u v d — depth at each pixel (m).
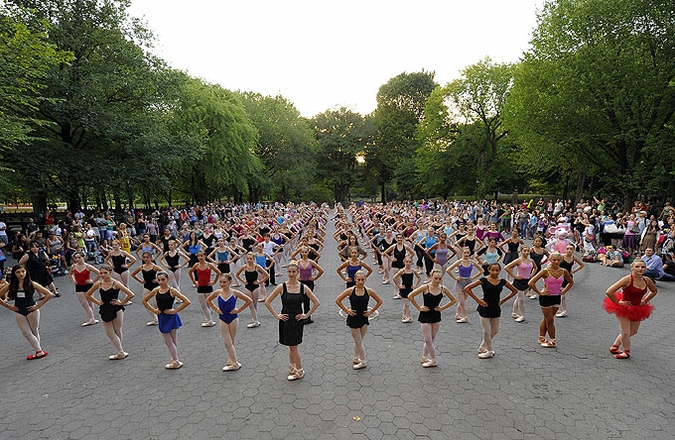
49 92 17.72
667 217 15.36
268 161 46.62
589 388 5.34
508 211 23.14
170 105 24.16
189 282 12.41
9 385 5.82
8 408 5.19
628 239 14.18
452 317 8.52
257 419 4.79
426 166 42.00
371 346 7.00
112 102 21.45
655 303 9.18
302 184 49.28
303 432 4.51
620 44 18.58
